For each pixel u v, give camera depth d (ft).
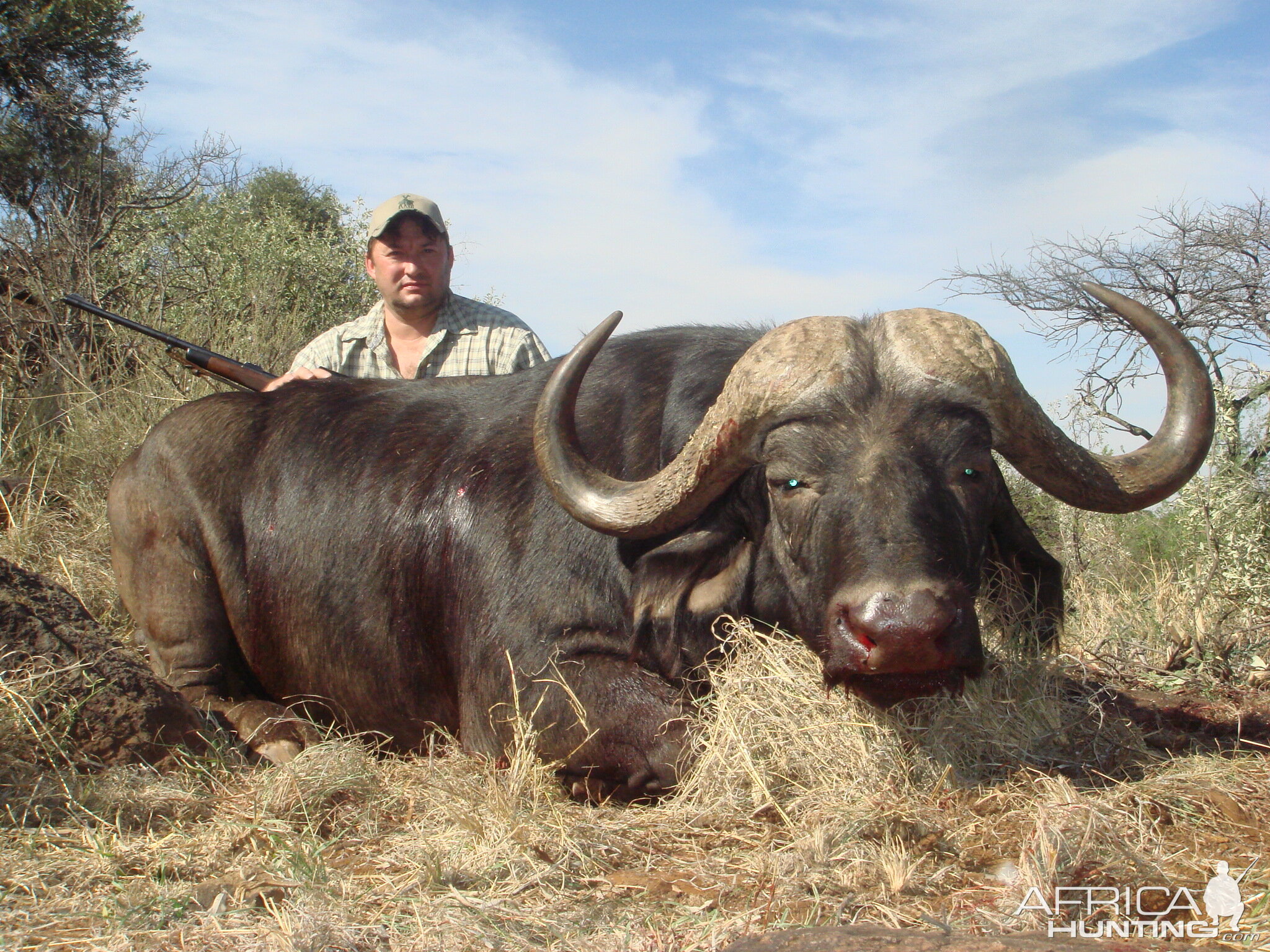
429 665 14.26
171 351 22.93
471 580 13.55
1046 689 12.86
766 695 11.66
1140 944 6.49
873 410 10.83
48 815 10.38
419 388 15.93
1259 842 10.14
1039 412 11.33
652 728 11.82
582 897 8.93
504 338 23.02
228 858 9.77
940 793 11.06
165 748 12.12
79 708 11.69
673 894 8.95
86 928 8.10
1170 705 15.58
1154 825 10.36
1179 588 20.08
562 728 12.32
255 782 11.66
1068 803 9.85
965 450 10.94
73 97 45.24
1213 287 35.06
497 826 10.31
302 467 15.33
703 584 12.54
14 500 21.57
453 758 13.07
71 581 18.40
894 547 10.11
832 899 8.63
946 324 11.21
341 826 10.87
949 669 10.16
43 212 37.88
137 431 24.21
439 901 8.59
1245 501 19.60
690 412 12.84
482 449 14.34
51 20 45.62
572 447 12.11
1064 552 25.31
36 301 29.48
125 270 35.09
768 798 10.69
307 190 57.72
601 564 12.73
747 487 12.11
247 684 16.07
